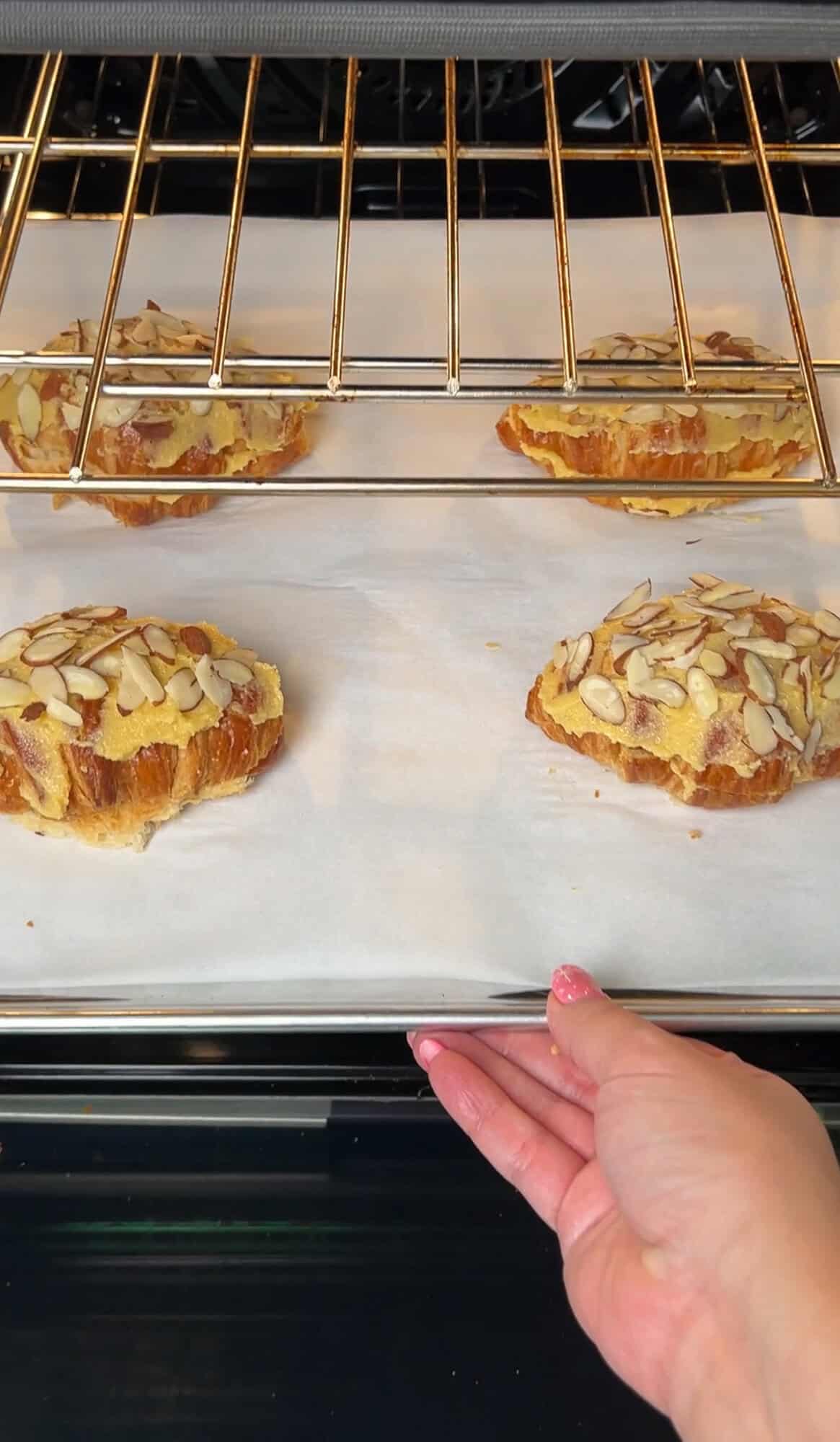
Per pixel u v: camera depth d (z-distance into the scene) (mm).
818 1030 385
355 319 518
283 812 410
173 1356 364
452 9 253
